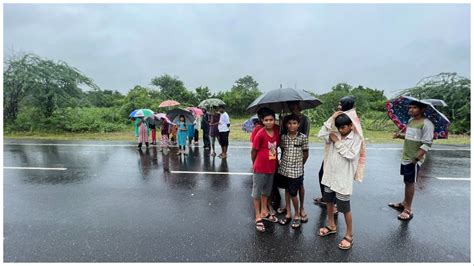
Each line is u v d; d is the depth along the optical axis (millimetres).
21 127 16219
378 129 16188
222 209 4484
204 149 9789
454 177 6148
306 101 4066
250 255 3205
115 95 26938
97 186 5676
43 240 3531
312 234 3664
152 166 7340
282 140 3902
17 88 16531
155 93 26500
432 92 15344
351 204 4645
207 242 3475
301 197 4055
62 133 15766
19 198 5004
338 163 3379
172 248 3346
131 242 3480
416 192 5188
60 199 4949
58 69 16719
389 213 4289
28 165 7531
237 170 6898
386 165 7324
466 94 14500
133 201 4844
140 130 9906
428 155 8492
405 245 3387
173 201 4840
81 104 17281
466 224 3916
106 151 9547
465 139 12273
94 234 3680
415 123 3984
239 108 32094
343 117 3332
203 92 33094
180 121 9008
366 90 32062
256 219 3863
